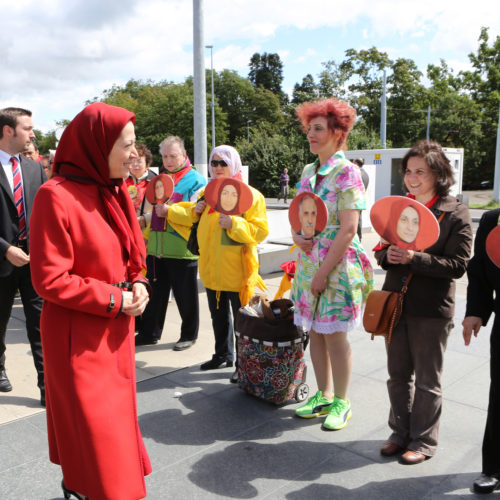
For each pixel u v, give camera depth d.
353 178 2.73
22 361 4.11
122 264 1.95
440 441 2.80
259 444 2.81
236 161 3.59
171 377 3.77
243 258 3.56
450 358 4.02
